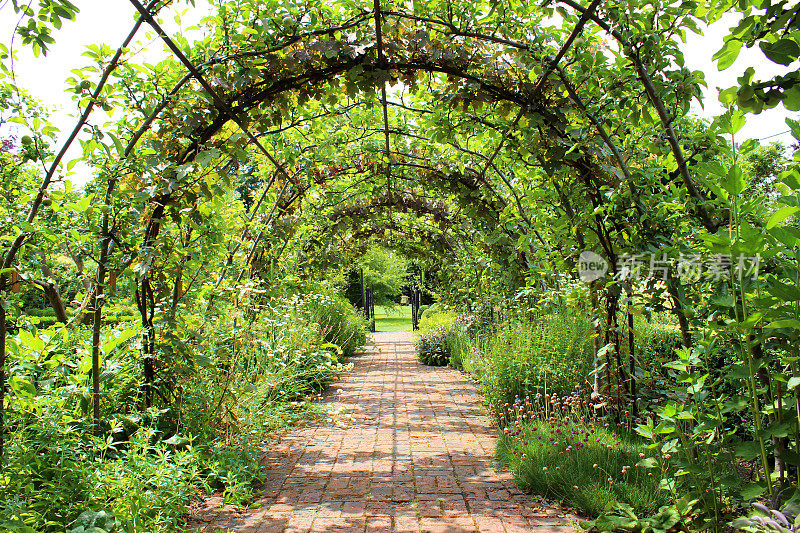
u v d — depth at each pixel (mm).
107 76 2918
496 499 3289
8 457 2385
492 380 5383
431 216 7570
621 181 3408
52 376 3141
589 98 3576
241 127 3473
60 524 2238
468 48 3402
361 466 4004
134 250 3373
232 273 5102
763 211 2586
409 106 4492
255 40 3289
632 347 3939
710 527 2430
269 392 5121
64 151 2766
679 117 3338
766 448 2449
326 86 3635
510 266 6234
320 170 6137
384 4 3166
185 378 3799
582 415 4379
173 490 2721
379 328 24047
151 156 3246
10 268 2545
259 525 2953
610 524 2639
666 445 2562
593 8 2779
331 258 7863
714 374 3646
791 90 1857
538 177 4609
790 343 2293
